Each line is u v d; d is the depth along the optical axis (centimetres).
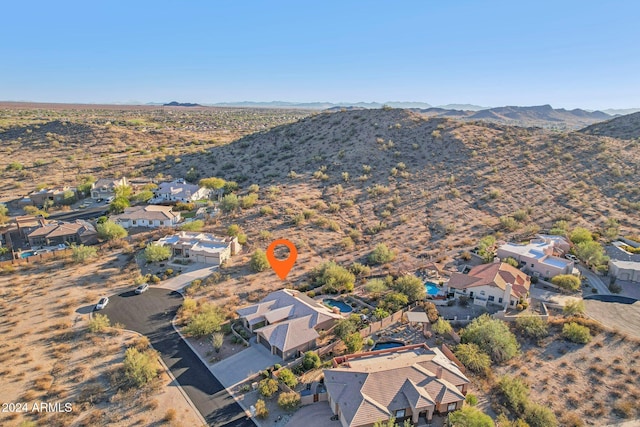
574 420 3606
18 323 4944
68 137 17412
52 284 6000
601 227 8181
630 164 10844
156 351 4488
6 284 5966
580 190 9812
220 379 4116
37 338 4653
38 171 13088
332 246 7531
